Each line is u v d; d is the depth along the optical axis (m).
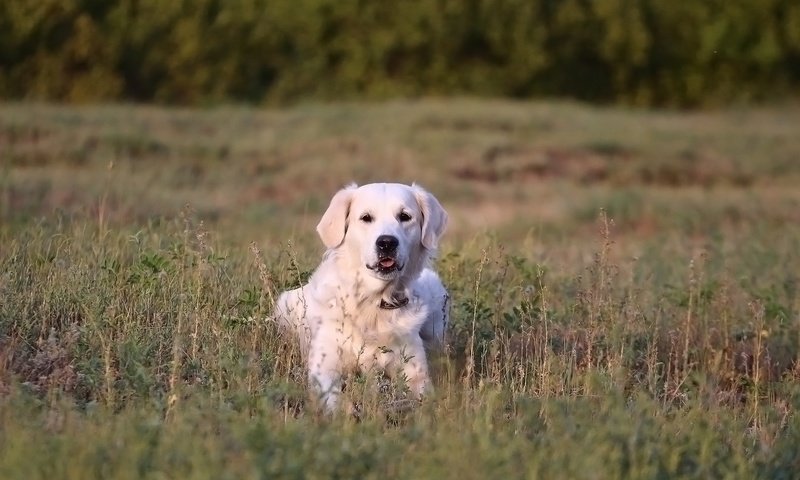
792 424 8.20
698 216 22.89
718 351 10.14
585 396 8.00
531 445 6.94
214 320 9.27
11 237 13.35
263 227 19.19
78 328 8.88
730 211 23.88
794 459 7.48
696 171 30.09
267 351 9.03
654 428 7.36
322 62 43.03
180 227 12.46
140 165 26.62
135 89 41.47
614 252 17.55
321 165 27.38
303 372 8.96
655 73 46.12
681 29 46.03
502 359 9.35
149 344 8.80
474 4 42.81
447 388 8.30
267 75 43.47
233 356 8.66
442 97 41.84
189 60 41.53
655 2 45.81
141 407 7.57
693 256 14.62
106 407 7.52
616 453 6.69
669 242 18.12
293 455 6.48
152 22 41.12
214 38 41.94
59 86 39.00
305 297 9.54
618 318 10.06
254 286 9.99
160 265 9.96
